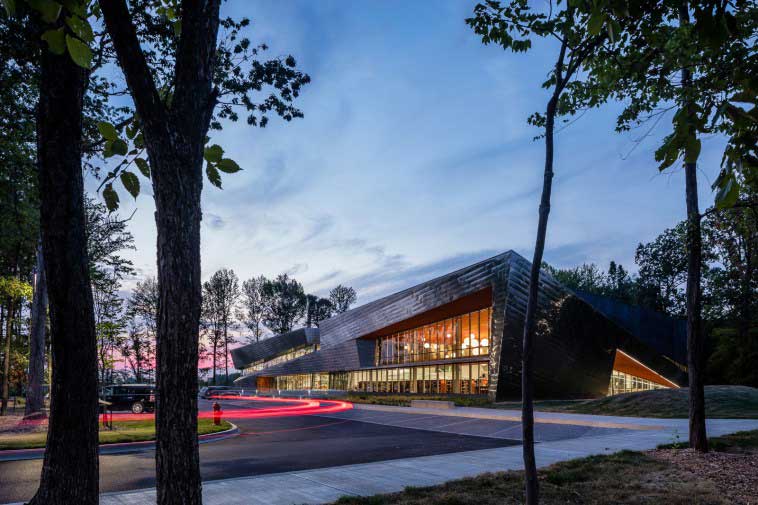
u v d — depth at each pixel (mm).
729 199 2643
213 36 4168
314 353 65812
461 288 39688
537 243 6023
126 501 8203
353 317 57062
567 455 12805
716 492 8078
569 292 35906
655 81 6395
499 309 35906
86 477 4672
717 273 40812
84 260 4922
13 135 12703
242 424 24531
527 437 5723
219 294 97312
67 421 4660
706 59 4055
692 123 2789
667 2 3457
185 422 3645
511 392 35781
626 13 2869
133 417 27281
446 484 8914
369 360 57250
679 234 13258
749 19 5230
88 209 34688
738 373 42500
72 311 4773
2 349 35688
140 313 76375
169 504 3514
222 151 4164
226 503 8008
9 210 19609
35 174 13898
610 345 37469
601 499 7754
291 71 14391
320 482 9625
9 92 11508
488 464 11609
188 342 3727
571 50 6250
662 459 11281
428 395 47688
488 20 6445
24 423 21141
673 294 70625
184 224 3803
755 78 2803
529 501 5551
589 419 23188
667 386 46906
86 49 3131
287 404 45000
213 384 96750
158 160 3803
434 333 49469
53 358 4777
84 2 3934
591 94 7785
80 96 4988
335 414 31531
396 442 16734
